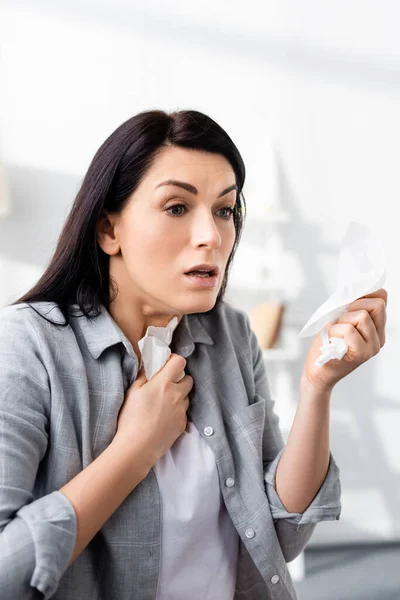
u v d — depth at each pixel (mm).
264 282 2461
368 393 2559
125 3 2361
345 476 2539
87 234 767
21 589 581
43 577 581
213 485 791
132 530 722
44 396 698
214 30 2432
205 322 912
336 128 2541
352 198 2557
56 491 643
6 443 646
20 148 2314
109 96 2357
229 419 851
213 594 799
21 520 607
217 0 2432
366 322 708
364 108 2561
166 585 762
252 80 2471
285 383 2428
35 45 2316
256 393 959
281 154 2502
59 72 2332
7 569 577
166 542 751
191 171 712
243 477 818
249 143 2471
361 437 2551
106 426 728
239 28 2455
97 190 749
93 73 2350
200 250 713
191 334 861
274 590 801
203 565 788
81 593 715
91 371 754
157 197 711
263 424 866
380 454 2559
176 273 720
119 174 737
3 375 684
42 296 793
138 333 810
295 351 2500
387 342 2570
